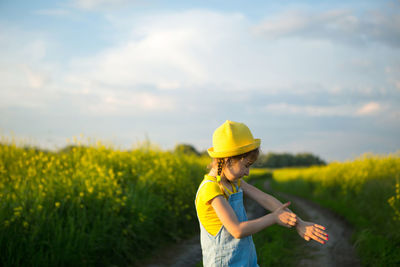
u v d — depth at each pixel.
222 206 1.54
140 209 5.81
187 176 8.76
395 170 12.28
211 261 1.58
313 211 10.56
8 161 7.03
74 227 4.42
